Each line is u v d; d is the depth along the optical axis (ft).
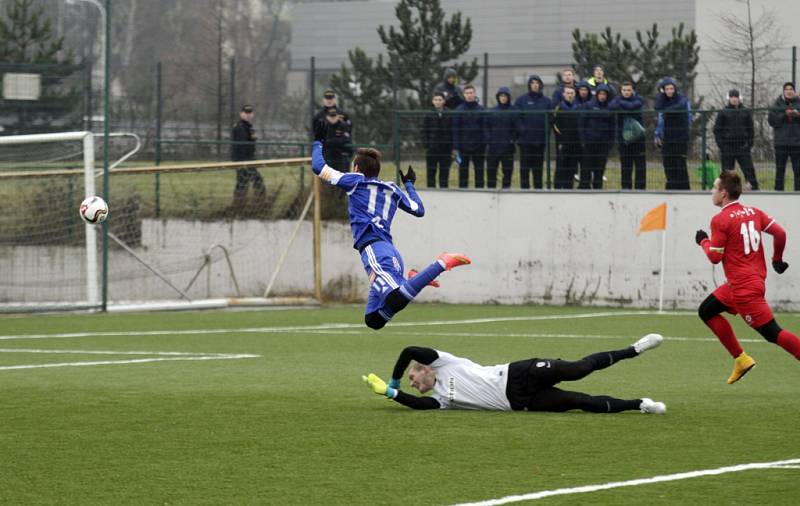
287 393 113.29
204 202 250.16
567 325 189.26
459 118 227.61
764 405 104.99
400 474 76.13
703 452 82.89
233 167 226.38
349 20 379.55
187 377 125.70
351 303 237.45
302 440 87.71
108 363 138.92
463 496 70.03
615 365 138.10
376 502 68.74
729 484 72.95
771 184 210.59
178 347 158.20
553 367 97.76
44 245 241.55
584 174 222.89
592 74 255.09
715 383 121.60
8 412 101.30
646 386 119.24
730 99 210.79
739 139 210.59
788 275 211.82
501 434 89.40
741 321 192.95
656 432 90.43
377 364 138.41
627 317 202.90
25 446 85.92
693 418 96.99
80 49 291.99
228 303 223.92
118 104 384.68
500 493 70.74
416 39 288.10
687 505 67.77
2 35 277.23
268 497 69.97
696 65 251.39
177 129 318.86
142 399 109.09
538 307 223.30
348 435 89.56
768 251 212.64
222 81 409.49
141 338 170.40
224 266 245.65
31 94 242.99
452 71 234.58
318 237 234.38
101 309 212.43
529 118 224.12
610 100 220.02
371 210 107.65
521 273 228.22
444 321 197.06
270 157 293.23
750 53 245.65
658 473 76.23
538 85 224.12
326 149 233.35
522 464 79.05
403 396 100.63
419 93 281.33
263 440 87.92
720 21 264.93
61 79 245.04
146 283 244.22
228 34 495.00
